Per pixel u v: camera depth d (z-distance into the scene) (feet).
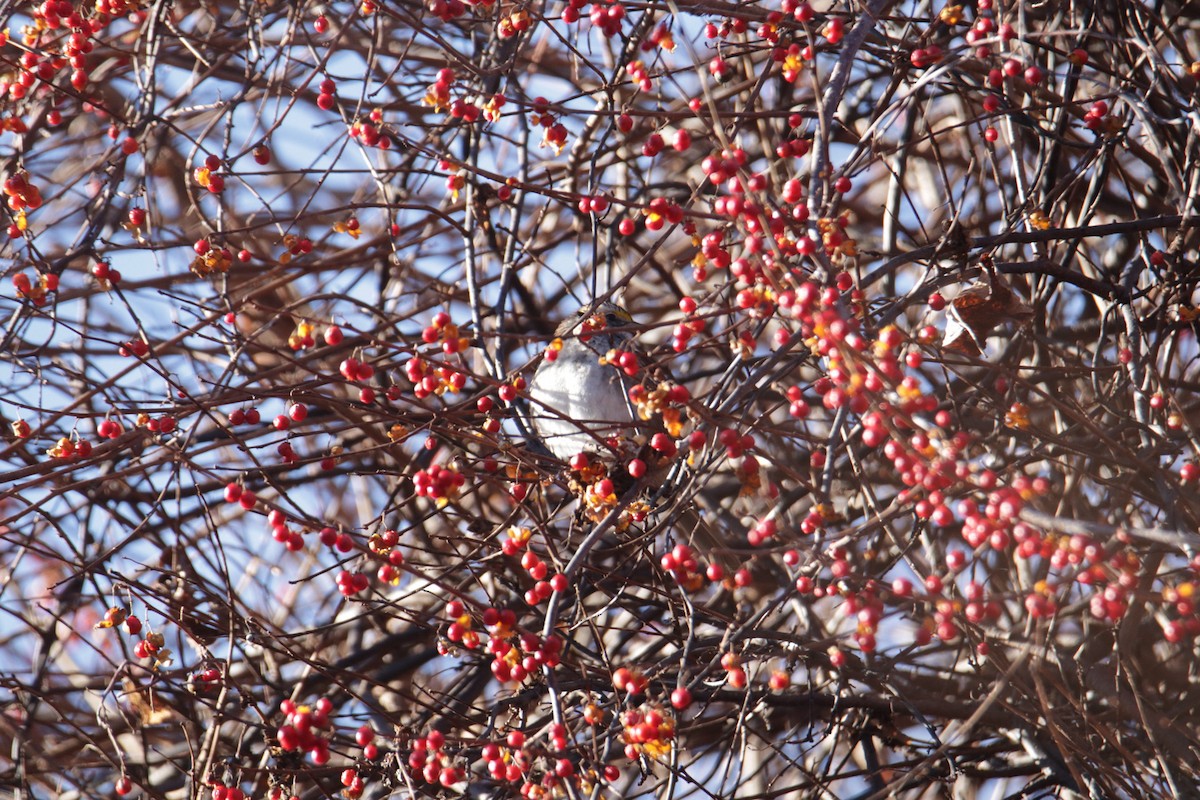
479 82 37.11
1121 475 31.48
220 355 43.55
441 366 26.89
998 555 32.60
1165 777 29.30
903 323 41.27
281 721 34.76
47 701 32.86
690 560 24.18
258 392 28.99
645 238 51.62
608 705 30.32
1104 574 21.53
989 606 22.33
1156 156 36.35
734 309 24.71
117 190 37.55
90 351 42.11
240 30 43.14
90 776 42.24
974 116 37.78
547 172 39.32
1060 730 28.30
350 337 36.91
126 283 40.27
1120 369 31.45
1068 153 40.91
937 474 22.03
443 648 28.78
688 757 39.17
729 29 31.63
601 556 34.30
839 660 26.99
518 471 28.27
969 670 35.78
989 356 35.70
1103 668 31.50
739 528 38.86
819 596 24.14
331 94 32.01
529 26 32.17
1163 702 32.78
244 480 32.17
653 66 34.17
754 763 40.65
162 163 47.62
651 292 51.24
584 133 39.88
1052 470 33.32
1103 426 31.94
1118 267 42.83
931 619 23.49
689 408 24.57
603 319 30.50
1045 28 35.76
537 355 29.94
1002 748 35.32
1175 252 31.94
